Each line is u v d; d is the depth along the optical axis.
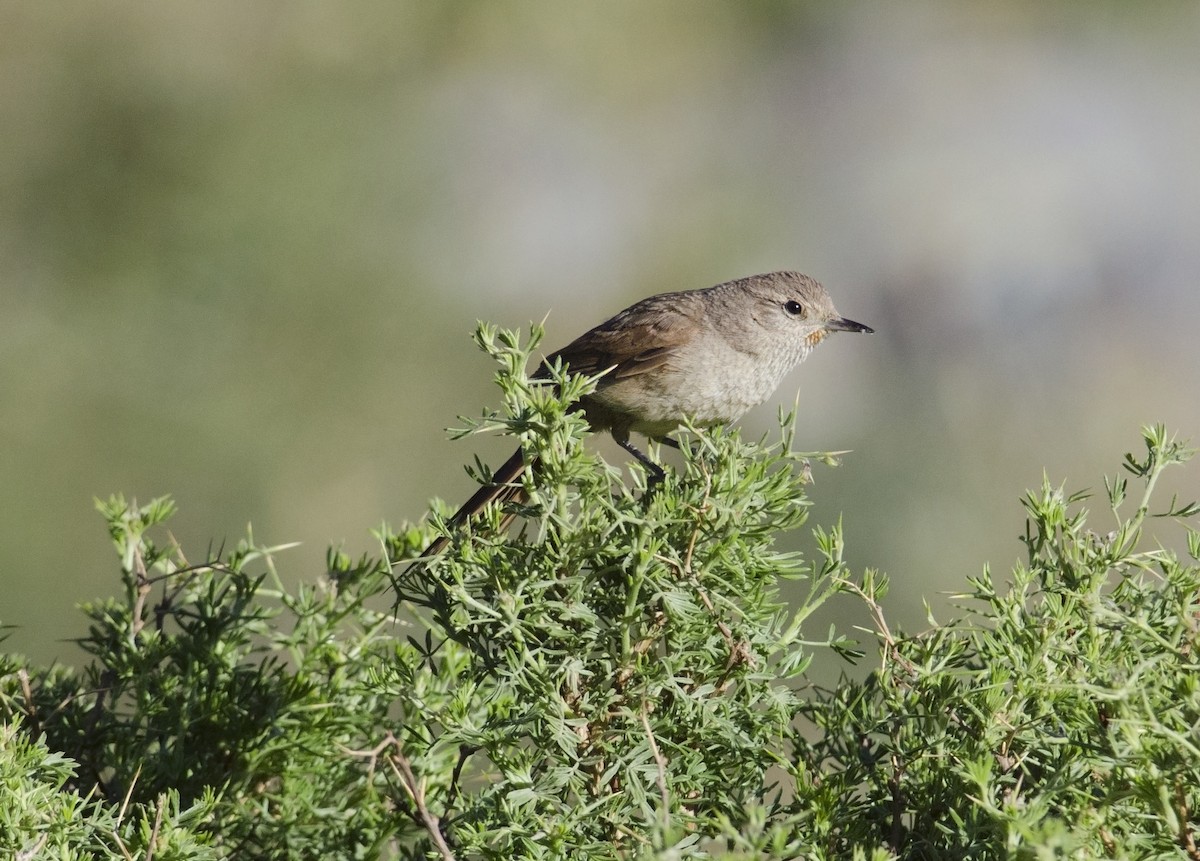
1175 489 18.12
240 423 16.30
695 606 4.37
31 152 17.05
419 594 4.84
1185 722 3.62
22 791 4.15
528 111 19.92
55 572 15.26
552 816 4.09
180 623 5.32
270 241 17.08
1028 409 19.47
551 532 4.49
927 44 22.25
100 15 17.36
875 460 16.78
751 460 4.85
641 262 19.88
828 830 4.00
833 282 20.95
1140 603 4.31
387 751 4.27
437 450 17.20
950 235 21.39
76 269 16.88
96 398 16.14
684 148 20.77
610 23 20.02
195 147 17.23
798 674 4.41
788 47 21.97
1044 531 4.46
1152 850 3.59
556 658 4.42
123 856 4.16
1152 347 20.48
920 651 4.38
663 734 4.30
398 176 18.00
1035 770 4.16
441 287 18.22
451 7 18.81
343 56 18.30
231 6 17.73
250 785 5.14
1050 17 22.91
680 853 3.54
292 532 16.36
